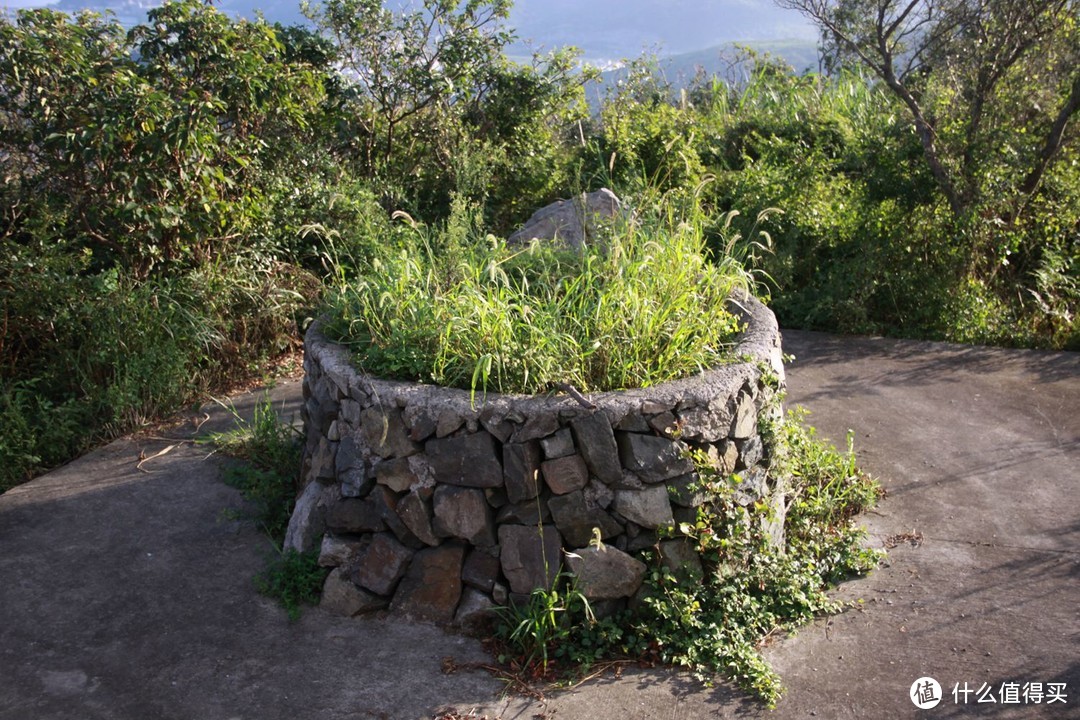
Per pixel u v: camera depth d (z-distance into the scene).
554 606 3.34
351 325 4.07
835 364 6.33
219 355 6.09
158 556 3.97
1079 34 6.79
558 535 3.35
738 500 3.56
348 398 3.67
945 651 3.31
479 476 3.35
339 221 7.14
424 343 3.76
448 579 3.46
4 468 4.84
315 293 6.68
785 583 3.57
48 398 5.56
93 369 5.60
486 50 8.58
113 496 4.50
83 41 6.01
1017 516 4.25
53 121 5.70
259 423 4.96
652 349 3.74
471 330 3.66
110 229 6.01
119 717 3.00
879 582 3.78
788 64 12.40
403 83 8.28
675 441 3.34
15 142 5.75
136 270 6.09
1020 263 7.43
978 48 6.91
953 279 7.02
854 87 10.55
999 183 6.80
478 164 8.06
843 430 5.24
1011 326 6.80
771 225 7.59
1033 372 6.11
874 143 7.32
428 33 8.38
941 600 3.62
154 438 5.21
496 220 8.39
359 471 3.58
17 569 3.87
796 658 3.30
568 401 3.31
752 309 4.47
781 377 4.00
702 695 3.11
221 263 6.39
